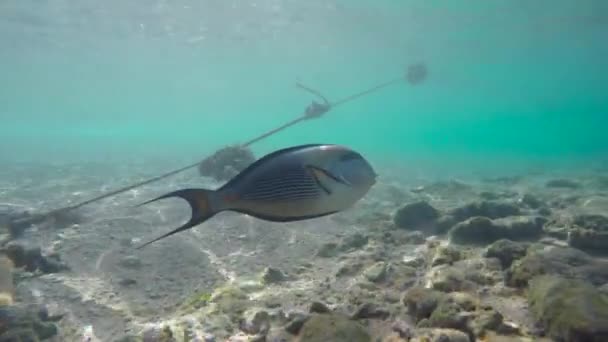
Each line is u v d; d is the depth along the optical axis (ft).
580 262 13.35
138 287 16.11
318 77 194.18
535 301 10.66
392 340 10.12
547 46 126.21
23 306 12.90
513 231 18.57
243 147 38.27
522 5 79.56
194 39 100.94
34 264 17.57
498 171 59.82
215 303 13.56
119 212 27.40
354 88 246.88
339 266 17.07
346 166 6.61
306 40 107.86
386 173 55.06
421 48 124.57
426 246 18.58
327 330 9.74
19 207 28.91
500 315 10.05
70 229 23.29
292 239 21.61
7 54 115.34
